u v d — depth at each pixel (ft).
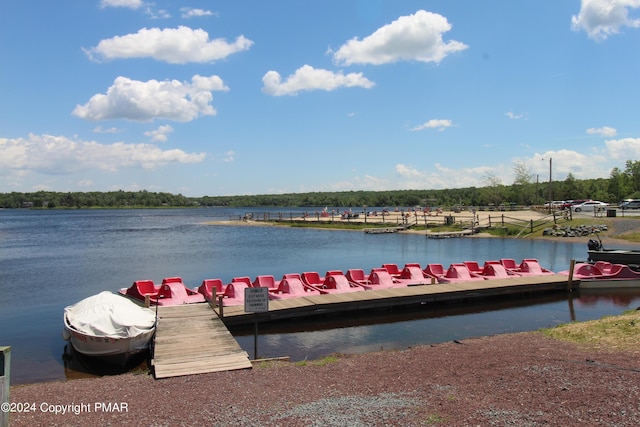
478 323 57.16
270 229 248.73
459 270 75.10
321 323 56.85
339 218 284.00
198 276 99.35
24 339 52.44
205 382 30.45
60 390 29.45
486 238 171.42
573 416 22.25
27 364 43.91
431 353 36.37
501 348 36.58
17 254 143.02
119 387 29.96
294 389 28.04
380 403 24.81
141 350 42.09
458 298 65.26
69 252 147.84
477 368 30.86
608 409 22.86
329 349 47.11
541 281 71.41
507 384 27.20
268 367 34.53
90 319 42.80
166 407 25.34
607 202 328.08
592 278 74.23
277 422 22.49
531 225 172.86
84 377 40.40
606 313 61.31
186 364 34.76
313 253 138.31
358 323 57.16
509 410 23.21
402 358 35.09
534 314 61.21
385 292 63.52
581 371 28.71
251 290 41.70
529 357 32.83
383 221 245.86
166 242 180.75
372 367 32.89
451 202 475.31
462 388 26.91
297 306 55.72
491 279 73.41
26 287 87.97
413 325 56.34
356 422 22.25
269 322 54.65
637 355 31.68
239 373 32.65
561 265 103.45
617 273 75.31
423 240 173.58
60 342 51.11
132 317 43.37
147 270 108.17
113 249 155.74
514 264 82.69
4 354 18.38
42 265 117.80
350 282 70.49
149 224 323.98
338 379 30.04
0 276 100.73
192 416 23.76
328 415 23.24
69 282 93.35
